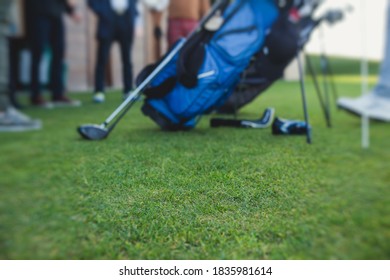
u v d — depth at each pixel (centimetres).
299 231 81
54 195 103
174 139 174
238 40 179
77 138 181
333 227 82
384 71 284
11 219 88
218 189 106
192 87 176
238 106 250
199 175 118
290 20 189
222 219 87
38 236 80
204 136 181
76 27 604
